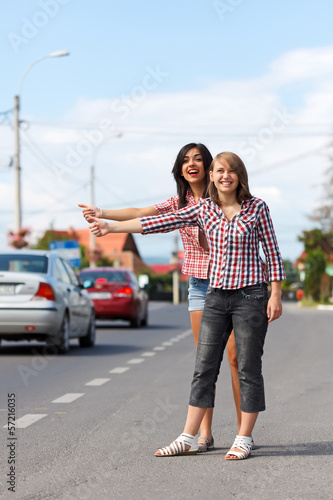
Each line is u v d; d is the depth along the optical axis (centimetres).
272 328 2862
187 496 595
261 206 716
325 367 1493
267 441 796
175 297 9638
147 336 2398
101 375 1365
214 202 718
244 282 706
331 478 647
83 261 6931
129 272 2888
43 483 633
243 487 620
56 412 977
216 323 721
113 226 706
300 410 988
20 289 1669
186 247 776
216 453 743
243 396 721
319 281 7350
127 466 691
